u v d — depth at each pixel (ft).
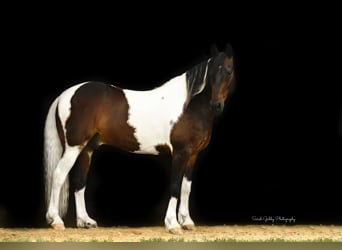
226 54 31.83
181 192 33.78
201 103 32.81
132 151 33.91
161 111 32.89
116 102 33.37
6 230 33.94
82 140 33.17
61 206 34.22
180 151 32.63
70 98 33.45
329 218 47.78
